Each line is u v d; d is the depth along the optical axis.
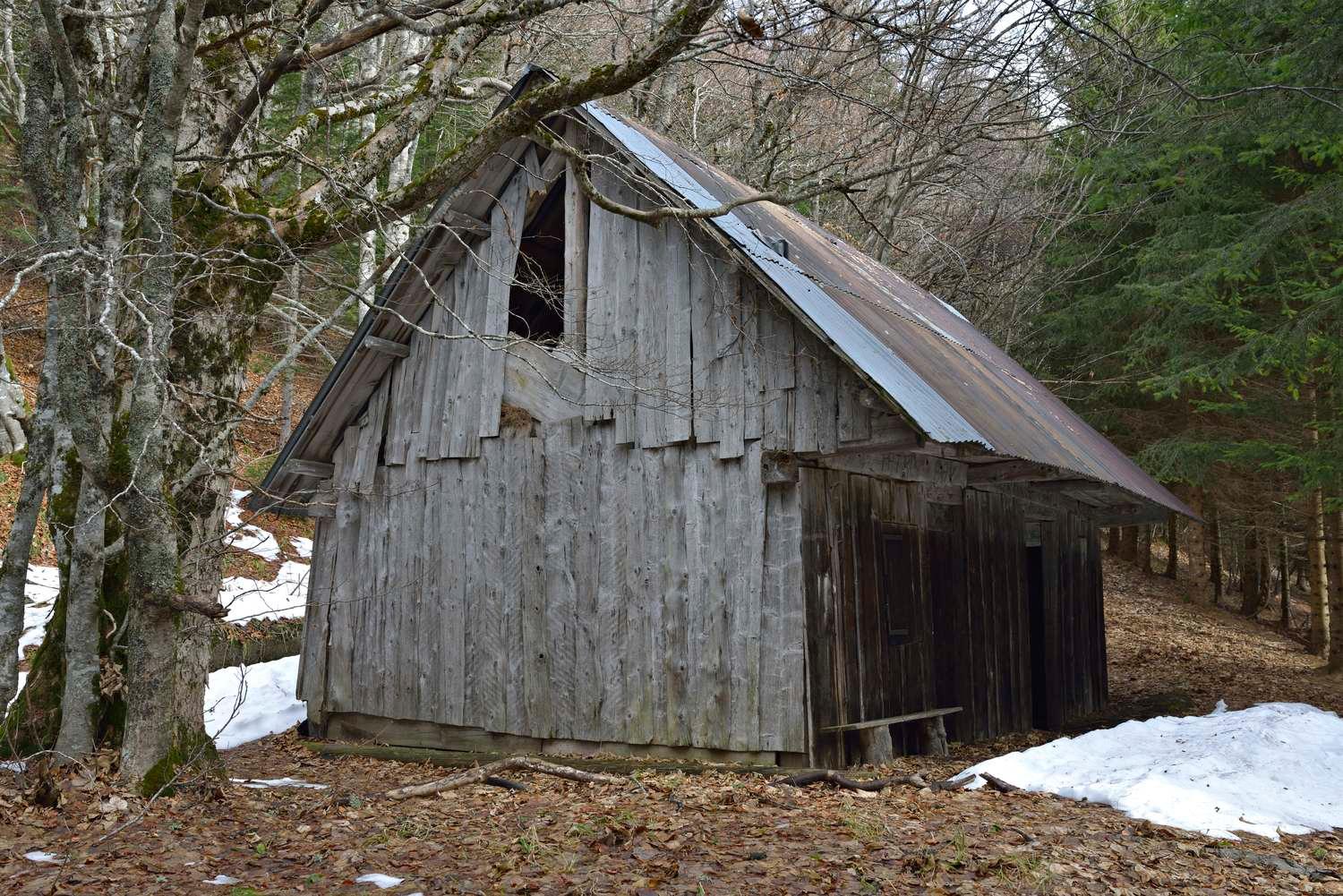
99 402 7.60
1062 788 8.18
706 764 9.41
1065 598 15.18
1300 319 15.82
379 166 8.42
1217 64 16.44
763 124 17.97
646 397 10.55
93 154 9.66
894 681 10.57
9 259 6.63
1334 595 19.78
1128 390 23.59
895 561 10.91
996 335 23.34
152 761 7.18
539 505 11.28
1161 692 17.52
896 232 22.86
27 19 8.84
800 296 9.38
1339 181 15.62
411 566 12.25
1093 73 14.37
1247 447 18.17
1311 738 9.30
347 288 7.48
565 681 10.81
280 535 18.95
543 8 7.86
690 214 7.25
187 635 7.86
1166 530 38.00
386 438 12.72
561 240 12.91
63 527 8.88
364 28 8.67
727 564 9.84
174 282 7.84
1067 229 23.92
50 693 8.94
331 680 12.68
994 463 12.38
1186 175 18.94
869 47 14.61
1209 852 6.55
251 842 6.40
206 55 8.91
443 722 11.66
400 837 6.56
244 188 8.79
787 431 9.54
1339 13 14.18
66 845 6.10
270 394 22.73
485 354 11.91
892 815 7.08
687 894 5.26
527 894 5.31
